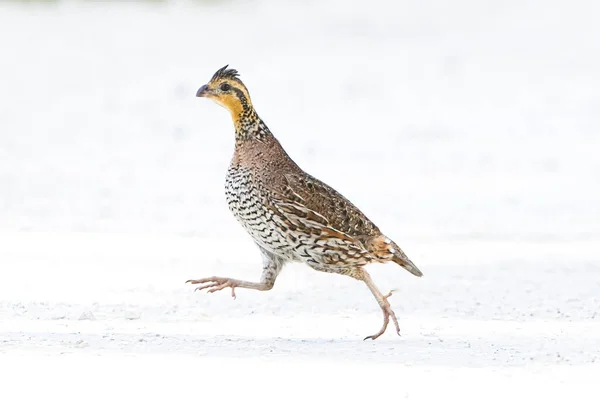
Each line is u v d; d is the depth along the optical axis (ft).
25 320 33.04
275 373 27.20
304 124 81.76
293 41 121.29
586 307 36.09
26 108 86.38
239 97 31.86
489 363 28.55
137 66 105.40
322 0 145.59
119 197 57.11
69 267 41.16
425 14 136.05
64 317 33.65
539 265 42.86
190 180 62.34
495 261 43.65
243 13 137.69
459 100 91.45
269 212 31.22
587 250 45.88
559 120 82.43
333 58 111.75
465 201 57.21
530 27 126.93
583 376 27.37
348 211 31.37
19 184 60.03
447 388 26.25
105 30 123.85
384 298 31.83
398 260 32.73
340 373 27.32
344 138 76.48
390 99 92.02
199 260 42.96
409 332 32.63
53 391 25.43
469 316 34.96
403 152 71.72
